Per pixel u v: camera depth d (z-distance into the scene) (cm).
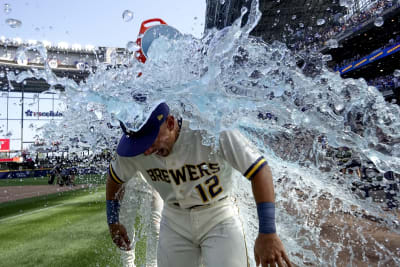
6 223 449
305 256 176
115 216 146
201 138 110
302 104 142
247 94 120
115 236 148
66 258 247
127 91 111
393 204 173
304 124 144
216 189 120
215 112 107
